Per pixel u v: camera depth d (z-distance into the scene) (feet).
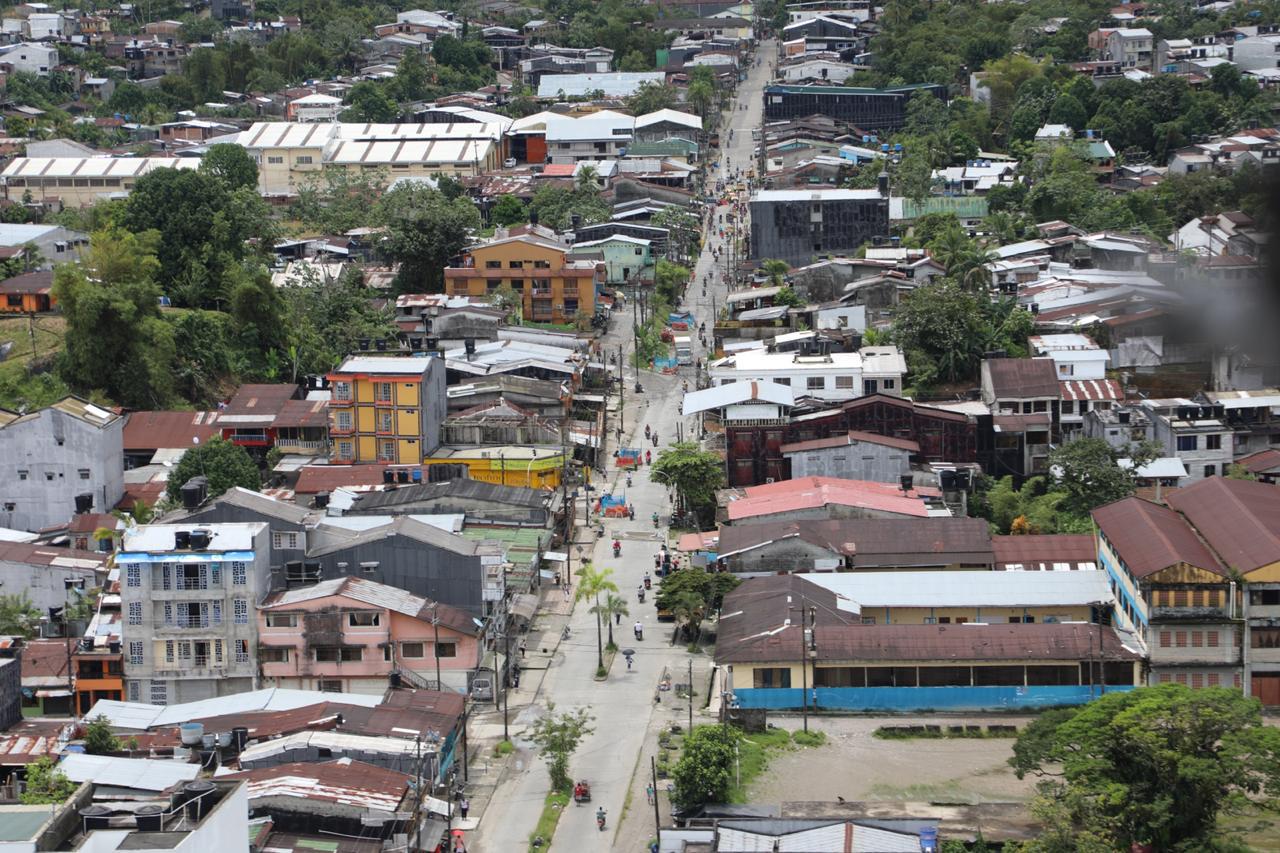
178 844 396.37
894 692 654.12
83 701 652.48
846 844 507.71
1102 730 549.54
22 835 416.67
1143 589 649.20
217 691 655.76
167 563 650.02
